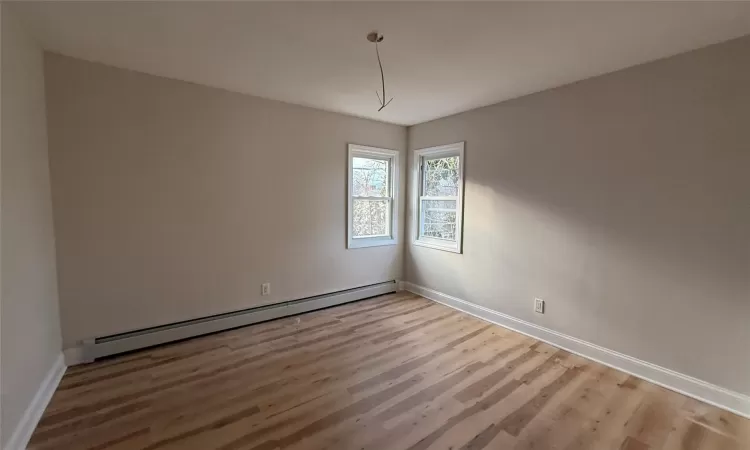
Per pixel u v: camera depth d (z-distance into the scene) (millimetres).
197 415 2121
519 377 2625
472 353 3014
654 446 1918
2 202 1732
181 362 2785
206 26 2133
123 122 2838
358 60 2604
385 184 4691
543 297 3271
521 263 3441
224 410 2174
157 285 3068
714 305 2311
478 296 3881
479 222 3834
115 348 2867
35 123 2305
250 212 3545
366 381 2539
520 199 3426
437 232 4461
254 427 2018
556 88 3105
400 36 2229
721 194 2260
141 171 2939
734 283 2230
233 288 3488
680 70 2402
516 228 3475
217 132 3297
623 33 2143
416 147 4617
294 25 2105
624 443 1938
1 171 1729
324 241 4109
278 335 3348
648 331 2613
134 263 2949
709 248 2320
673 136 2441
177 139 3092
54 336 2508
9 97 1877
